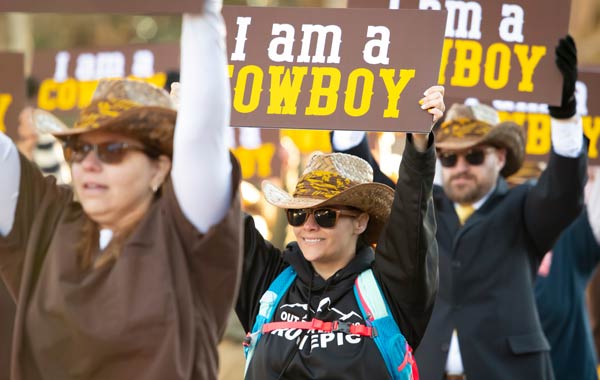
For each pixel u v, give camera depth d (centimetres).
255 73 1323
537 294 2070
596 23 5434
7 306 1446
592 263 2092
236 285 1013
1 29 5422
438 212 1817
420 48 1286
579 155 1681
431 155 1227
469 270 1753
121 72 2448
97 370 970
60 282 988
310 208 1309
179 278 980
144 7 973
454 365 1733
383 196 1324
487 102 2072
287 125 1305
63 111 2462
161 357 955
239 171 995
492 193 1802
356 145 1625
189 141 947
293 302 1316
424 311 1291
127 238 998
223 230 980
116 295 973
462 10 1609
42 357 984
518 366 1708
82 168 1004
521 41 1606
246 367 1334
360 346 1266
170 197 989
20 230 1060
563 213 1725
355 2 1614
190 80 943
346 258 1327
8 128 1892
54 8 1022
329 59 1309
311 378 1263
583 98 1997
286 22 1327
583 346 2072
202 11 935
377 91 1284
